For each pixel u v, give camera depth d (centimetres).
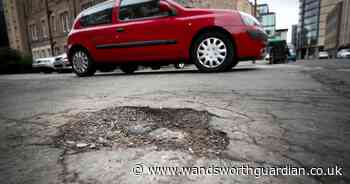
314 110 148
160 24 377
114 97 207
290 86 227
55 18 1969
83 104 186
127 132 120
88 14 464
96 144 108
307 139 107
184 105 167
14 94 264
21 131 131
